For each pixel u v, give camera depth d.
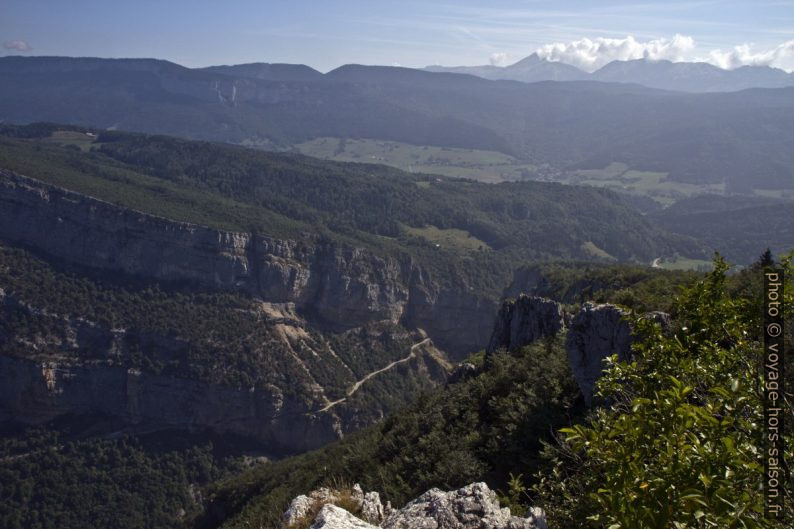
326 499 13.06
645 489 6.41
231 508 58.12
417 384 133.38
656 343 9.48
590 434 7.30
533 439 19.80
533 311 33.19
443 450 22.16
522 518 9.76
